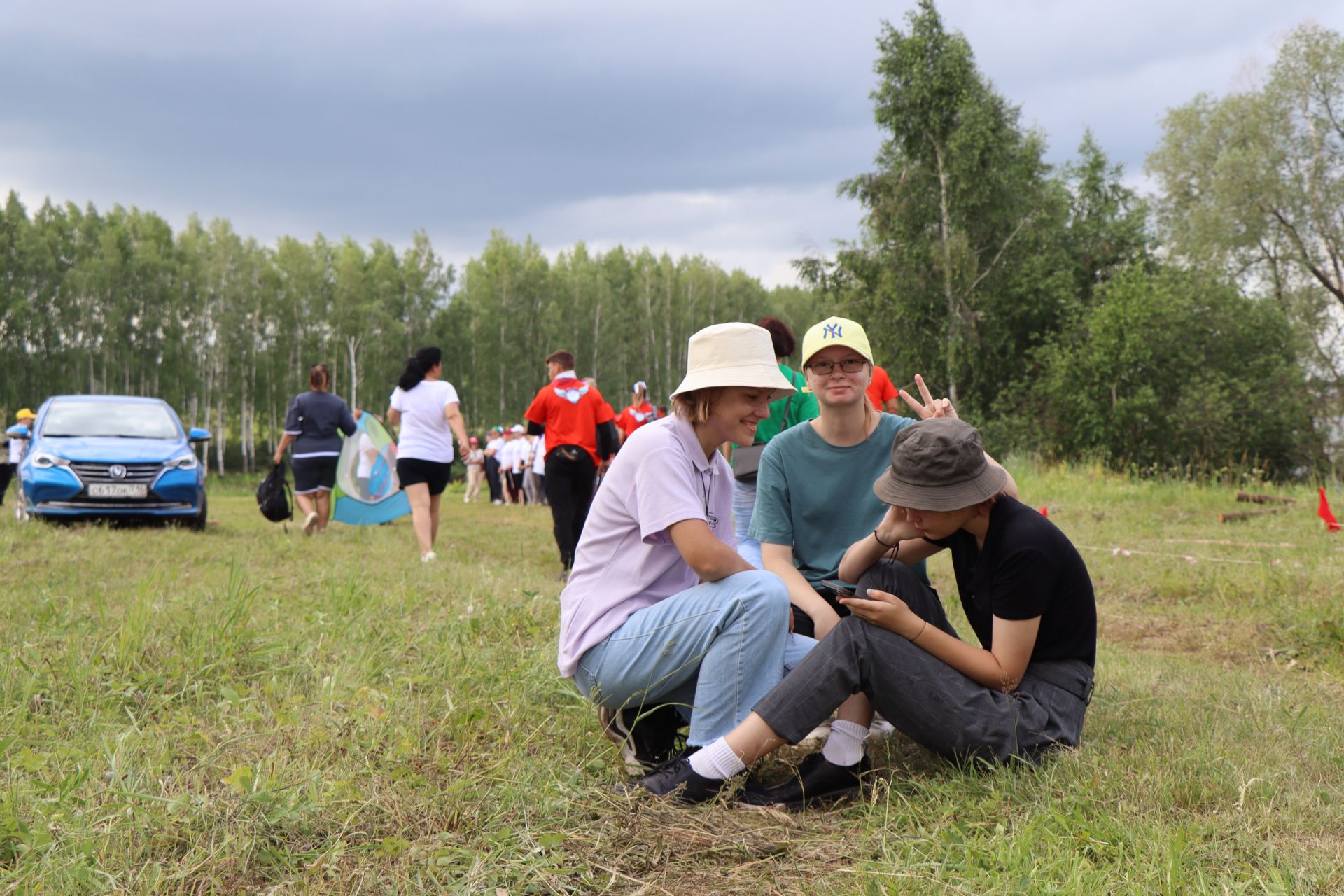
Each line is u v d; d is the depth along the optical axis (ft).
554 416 28.19
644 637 10.39
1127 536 34.88
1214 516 40.14
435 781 9.61
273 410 198.39
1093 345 96.22
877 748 11.53
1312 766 10.46
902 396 23.26
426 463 28.78
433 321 212.02
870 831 9.06
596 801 9.45
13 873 7.55
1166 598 23.50
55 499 36.70
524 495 71.56
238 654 14.14
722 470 10.97
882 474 12.58
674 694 10.75
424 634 15.84
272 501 36.68
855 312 109.50
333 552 29.19
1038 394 102.73
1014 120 107.45
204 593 18.79
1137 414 92.22
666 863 8.45
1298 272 105.81
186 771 9.89
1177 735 11.45
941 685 9.75
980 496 9.91
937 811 9.21
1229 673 15.83
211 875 7.77
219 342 195.62
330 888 7.66
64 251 189.78
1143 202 117.39
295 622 16.26
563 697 12.75
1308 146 103.35
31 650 13.75
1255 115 104.83
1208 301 96.43
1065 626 10.52
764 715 9.64
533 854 8.21
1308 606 20.40
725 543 11.05
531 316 228.63
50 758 9.92
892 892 7.59
